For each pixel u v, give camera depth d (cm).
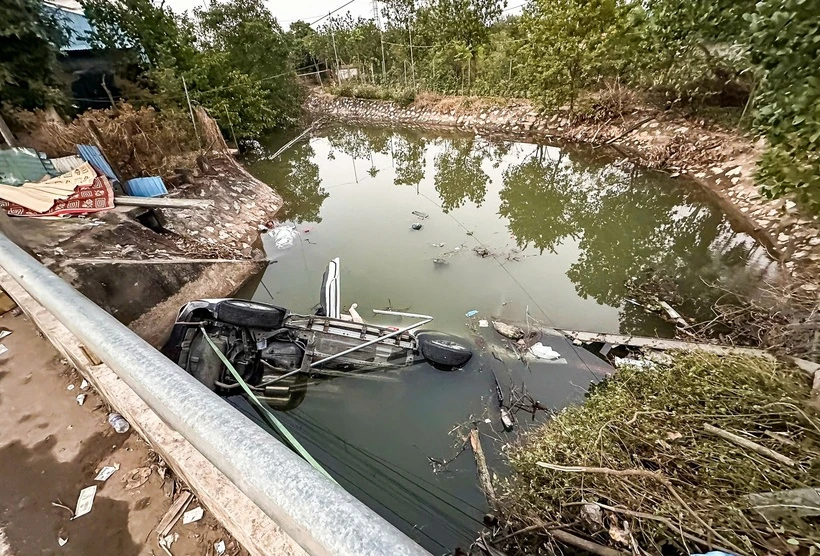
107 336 138
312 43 2714
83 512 167
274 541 120
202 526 158
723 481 253
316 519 77
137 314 505
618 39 1149
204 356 392
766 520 222
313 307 598
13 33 732
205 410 103
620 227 852
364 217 944
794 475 244
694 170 978
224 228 792
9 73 740
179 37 1347
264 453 90
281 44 1953
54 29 827
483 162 1386
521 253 738
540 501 277
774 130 412
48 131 728
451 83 2041
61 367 240
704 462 267
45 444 196
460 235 821
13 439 199
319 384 425
